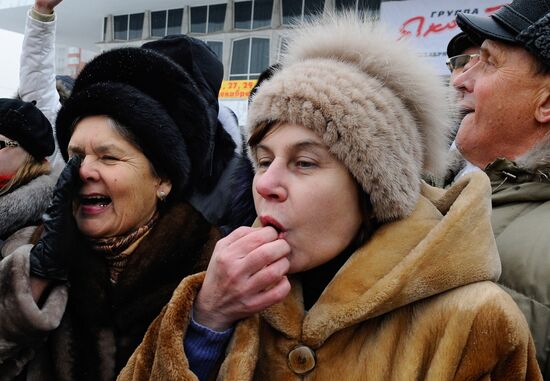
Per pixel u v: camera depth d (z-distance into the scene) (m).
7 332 1.05
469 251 0.77
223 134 1.56
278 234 0.80
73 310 1.14
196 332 0.82
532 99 1.00
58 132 1.23
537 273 0.90
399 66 0.84
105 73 1.21
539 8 0.99
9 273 1.07
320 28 0.91
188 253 1.20
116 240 1.18
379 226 0.85
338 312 0.77
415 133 0.84
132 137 1.14
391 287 0.75
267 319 0.83
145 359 0.84
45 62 2.01
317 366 0.80
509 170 1.05
